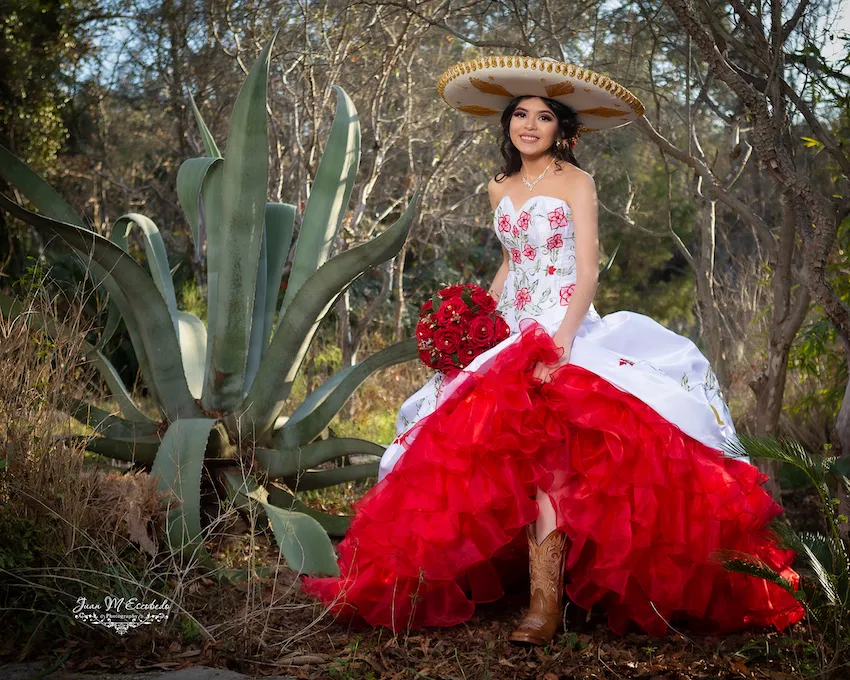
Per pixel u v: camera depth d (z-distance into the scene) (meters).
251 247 3.71
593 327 3.10
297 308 3.67
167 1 7.98
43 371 3.09
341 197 4.07
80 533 2.80
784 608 2.77
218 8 7.12
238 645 2.58
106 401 4.33
